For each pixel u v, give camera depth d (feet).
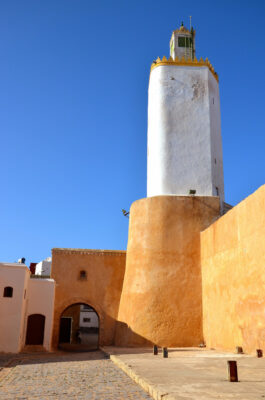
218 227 58.49
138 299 66.33
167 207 69.46
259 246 44.55
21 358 51.34
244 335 47.29
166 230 68.18
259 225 44.83
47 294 68.23
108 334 76.48
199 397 18.16
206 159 75.56
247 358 39.06
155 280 65.82
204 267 64.23
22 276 61.82
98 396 22.44
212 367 30.99
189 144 76.13
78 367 38.27
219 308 56.03
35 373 34.78
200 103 78.54
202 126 77.25
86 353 60.49
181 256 66.59
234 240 51.98
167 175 74.49
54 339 75.10
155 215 69.67
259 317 43.68
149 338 62.80
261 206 44.52
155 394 20.59
